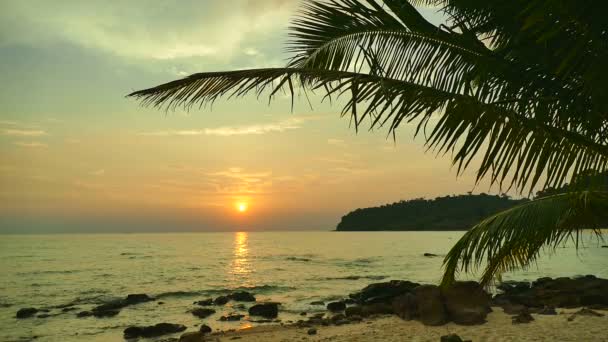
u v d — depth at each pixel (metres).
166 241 154.38
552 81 3.81
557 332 11.20
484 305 13.85
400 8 3.95
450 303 13.60
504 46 4.06
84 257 65.81
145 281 34.00
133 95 3.75
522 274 34.81
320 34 4.02
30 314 19.86
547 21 3.13
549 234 4.00
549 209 3.94
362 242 120.06
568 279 19.17
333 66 4.02
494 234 3.99
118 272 41.69
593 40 3.12
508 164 3.48
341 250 82.06
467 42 3.90
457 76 3.95
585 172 3.42
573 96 3.71
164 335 14.93
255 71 3.85
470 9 4.15
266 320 17.31
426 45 3.96
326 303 21.47
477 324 12.73
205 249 91.69
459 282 14.25
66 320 18.56
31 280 35.28
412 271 40.19
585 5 2.98
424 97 3.68
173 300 23.86
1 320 18.69
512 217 4.02
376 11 3.88
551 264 44.03
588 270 37.38
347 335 12.36
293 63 4.11
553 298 17.17
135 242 142.00
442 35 3.91
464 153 3.55
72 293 27.67
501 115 3.57
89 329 16.64
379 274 37.62
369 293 20.98
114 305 21.42
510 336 11.06
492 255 4.45
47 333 16.11
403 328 12.88
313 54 4.04
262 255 69.00
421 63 3.95
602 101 3.38
